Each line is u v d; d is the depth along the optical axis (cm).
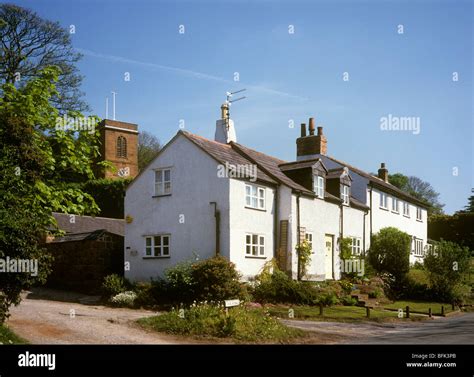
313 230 2855
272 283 2372
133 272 2617
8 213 1205
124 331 1423
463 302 2925
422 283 3130
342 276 3100
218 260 2178
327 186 3231
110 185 4334
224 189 2388
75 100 3956
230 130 3047
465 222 5625
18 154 1420
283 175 2895
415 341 1504
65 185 1900
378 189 3794
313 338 1508
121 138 5925
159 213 2578
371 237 3544
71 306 2058
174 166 2562
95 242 2652
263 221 2584
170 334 1436
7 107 1630
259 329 1477
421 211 4762
